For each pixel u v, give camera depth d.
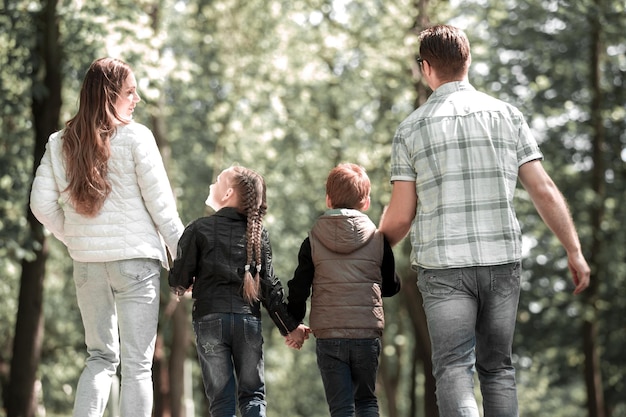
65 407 32.62
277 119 25.97
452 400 6.00
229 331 6.77
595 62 26.78
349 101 27.44
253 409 6.76
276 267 29.59
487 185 6.12
